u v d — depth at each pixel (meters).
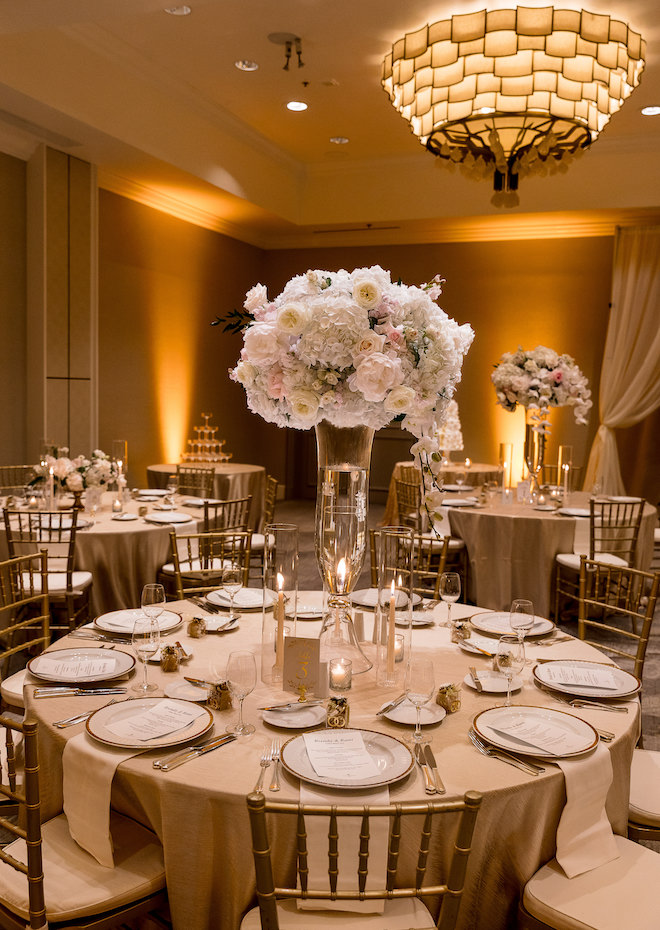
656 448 9.19
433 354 2.13
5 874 1.76
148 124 6.73
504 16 4.89
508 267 9.78
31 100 5.55
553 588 5.33
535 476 5.87
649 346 8.84
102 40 5.95
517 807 1.63
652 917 1.62
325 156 9.06
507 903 1.71
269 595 2.18
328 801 1.53
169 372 8.99
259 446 11.16
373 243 10.40
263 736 1.82
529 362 5.80
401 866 1.57
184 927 1.64
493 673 2.20
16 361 6.61
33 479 4.76
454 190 8.95
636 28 5.57
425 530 5.63
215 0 3.79
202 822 1.59
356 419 2.16
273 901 1.29
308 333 2.04
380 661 2.21
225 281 10.01
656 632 5.36
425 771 1.63
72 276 6.82
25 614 4.34
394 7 5.37
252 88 6.97
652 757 2.39
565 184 8.48
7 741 2.09
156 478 7.84
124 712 1.88
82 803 1.72
